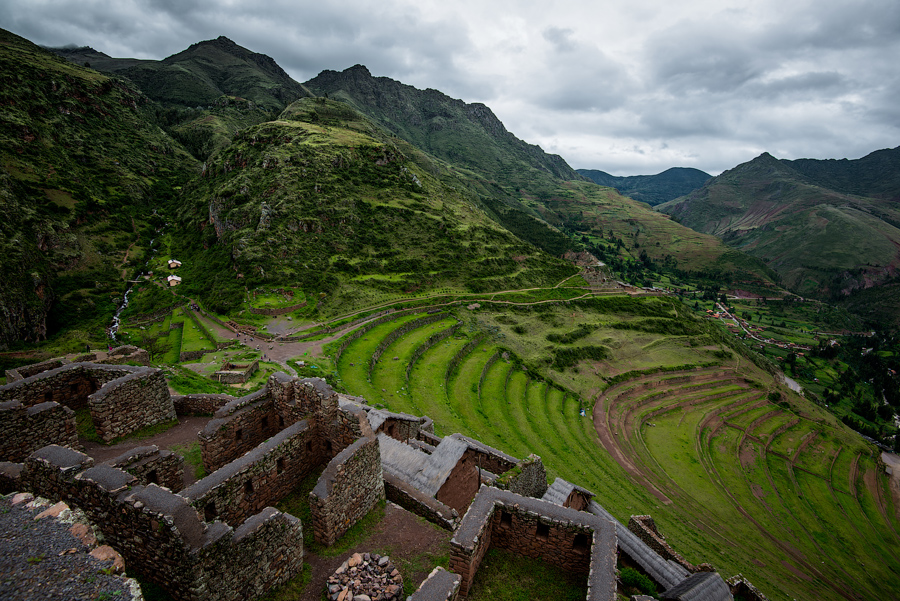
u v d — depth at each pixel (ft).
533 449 168.96
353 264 336.70
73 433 52.85
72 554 29.04
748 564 147.84
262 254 308.40
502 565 45.01
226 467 43.93
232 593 34.45
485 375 241.76
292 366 178.40
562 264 466.70
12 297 249.75
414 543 46.57
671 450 236.84
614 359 327.47
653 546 77.36
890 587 169.17
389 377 197.47
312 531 46.21
